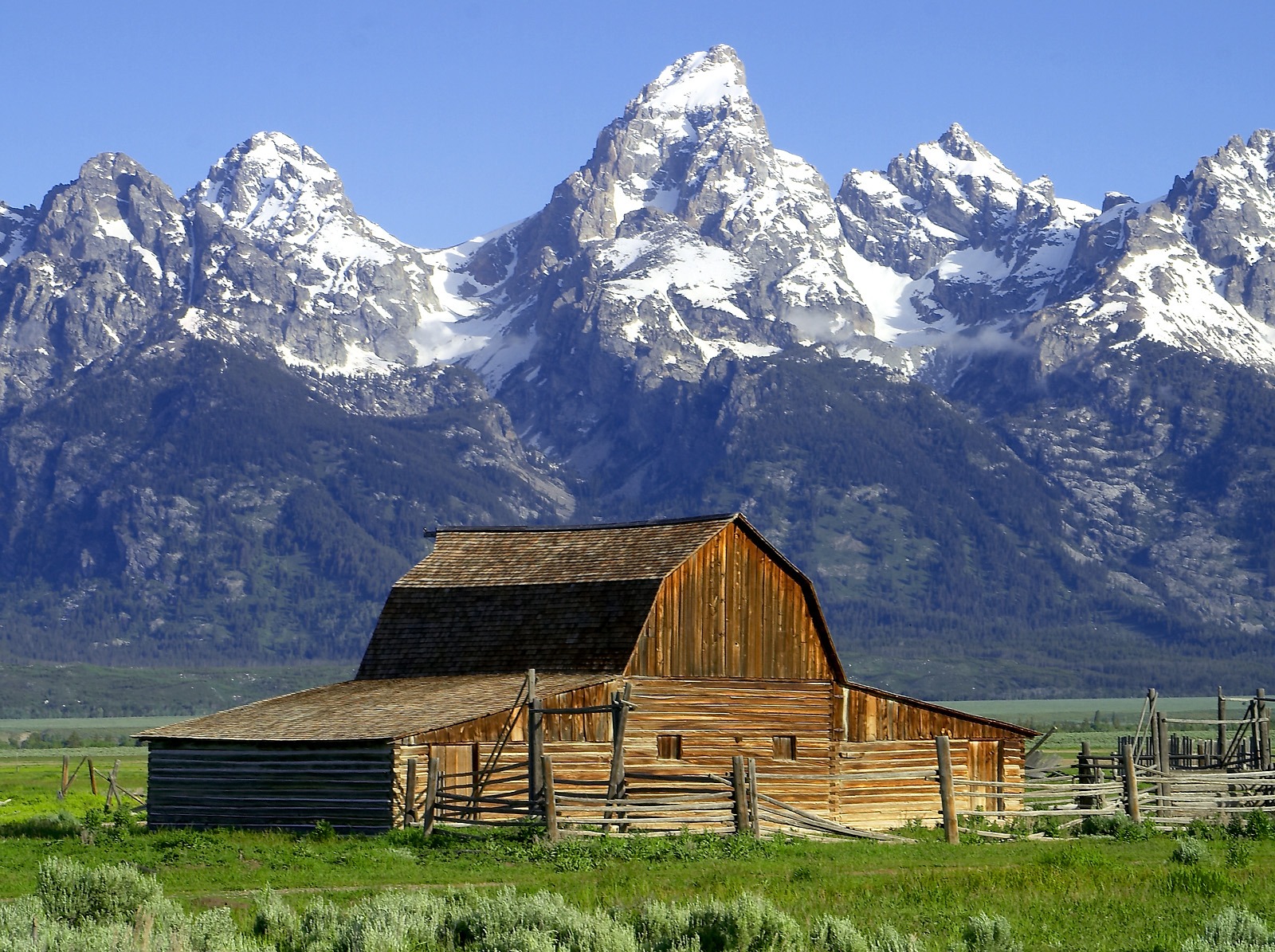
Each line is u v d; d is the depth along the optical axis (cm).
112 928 3266
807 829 6034
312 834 6097
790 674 7506
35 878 4806
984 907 3956
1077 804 6800
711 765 7156
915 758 7775
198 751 6862
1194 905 3944
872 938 3381
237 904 4291
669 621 7206
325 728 6606
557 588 7544
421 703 6838
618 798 5766
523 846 5388
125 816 7319
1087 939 3528
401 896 3741
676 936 3344
